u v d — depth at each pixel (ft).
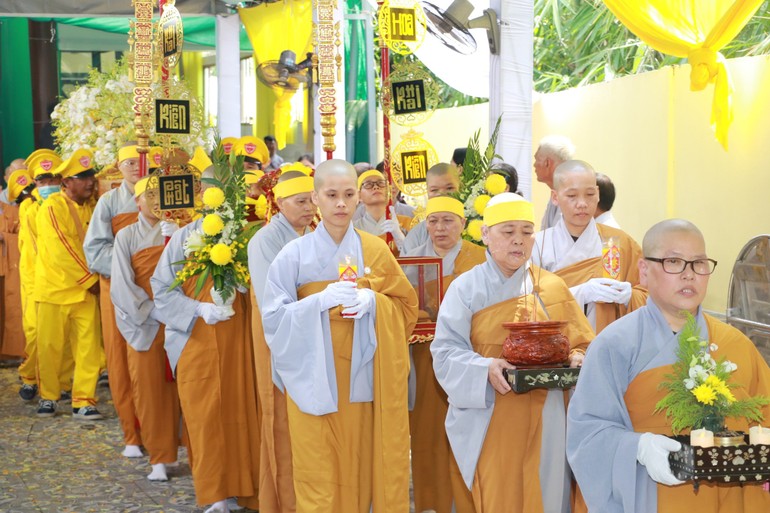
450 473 17.65
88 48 48.52
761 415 10.39
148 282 22.21
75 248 28.35
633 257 17.46
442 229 18.02
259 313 17.33
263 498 17.57
